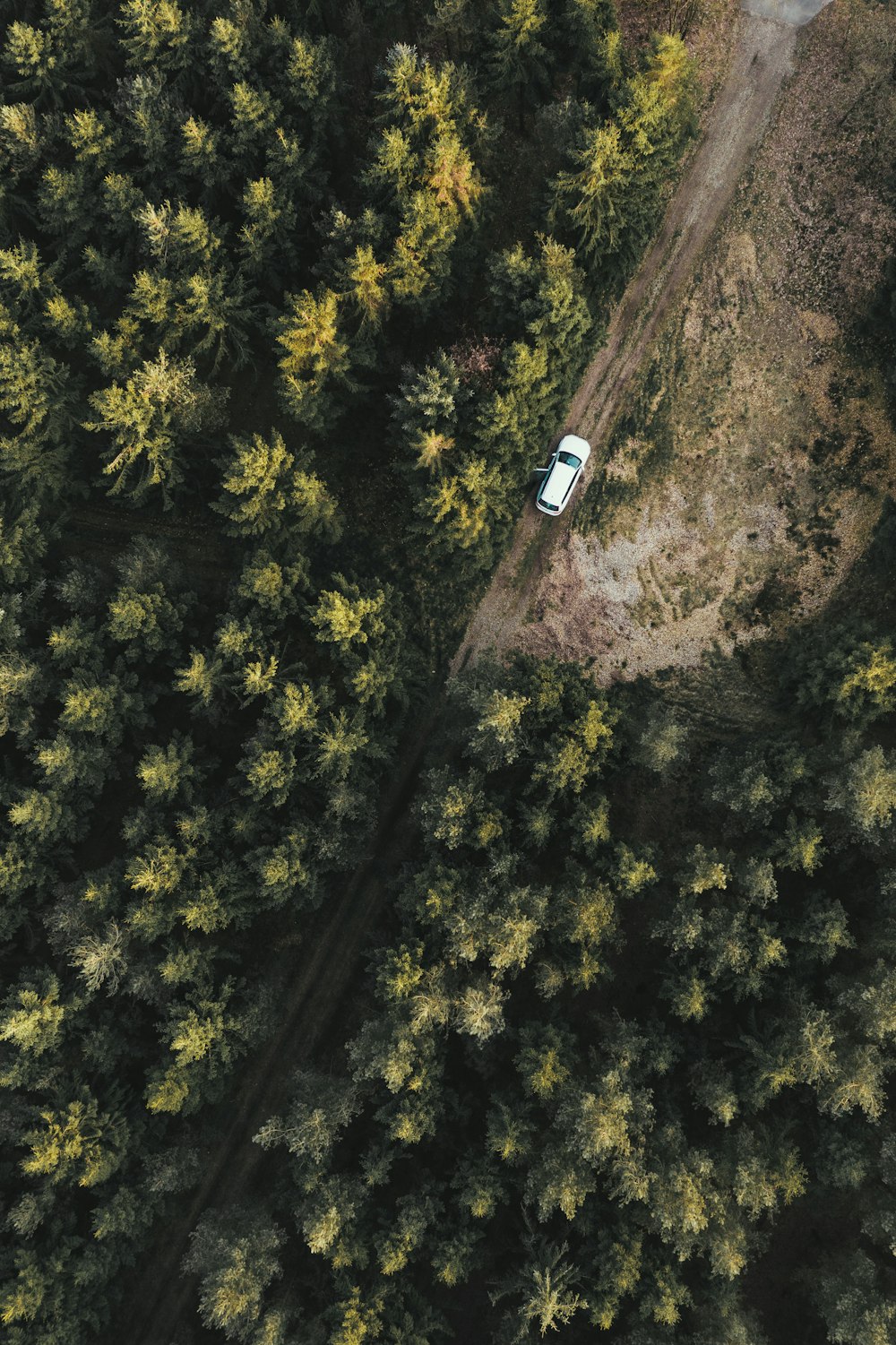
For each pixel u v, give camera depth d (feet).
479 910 132.46
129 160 154.71
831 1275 131.44
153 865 141.18
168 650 159.84
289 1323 140.36
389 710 166.20
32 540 156.56
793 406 159.43
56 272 152.87
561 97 159.63
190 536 177.17
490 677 150.82
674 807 159.22
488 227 161.58
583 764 138.72
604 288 158.61
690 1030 144.97
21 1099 143.02
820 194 157.89
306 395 149.79
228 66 142.20
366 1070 134.31
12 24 152.05
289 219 148.87
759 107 160.76
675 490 163.63
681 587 164.04
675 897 152.66
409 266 141.08
